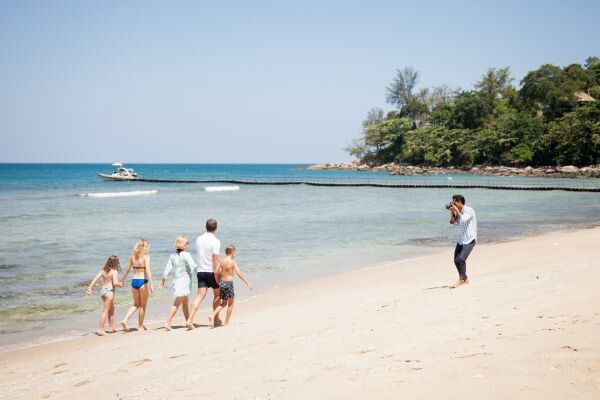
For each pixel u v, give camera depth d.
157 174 156.25
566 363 5.03
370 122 167.25
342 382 5.39
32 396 6.45
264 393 5.39
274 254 20.25
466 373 5.13
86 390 6.46
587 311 7.06
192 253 20.66
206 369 6.80
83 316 11.66
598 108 105.94
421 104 155.88
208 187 81.75
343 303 10.90
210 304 12.80
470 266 15.09
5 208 43.94
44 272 16.80
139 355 8.11
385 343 6.85
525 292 9.23
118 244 23.28
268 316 10.43
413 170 136.00
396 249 21.27
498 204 46.16
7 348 9.24
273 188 80.50
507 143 119.69
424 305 9.32
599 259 12.47
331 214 38.06
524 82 126.75
